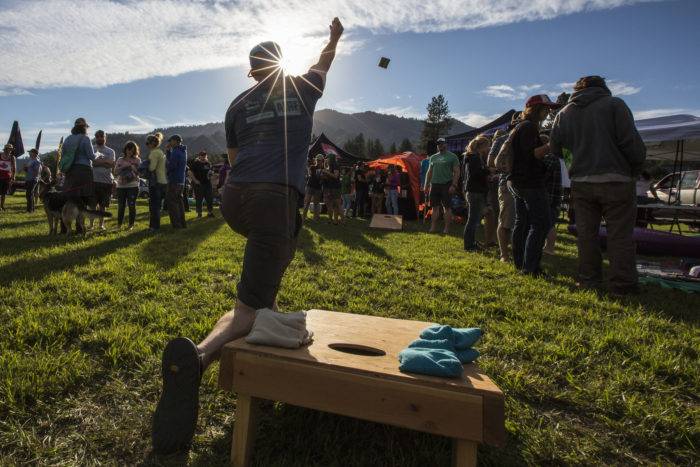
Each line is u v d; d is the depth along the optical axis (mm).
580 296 4199
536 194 5047
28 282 4055
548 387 2406
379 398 1555
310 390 1635
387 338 2100
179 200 8945
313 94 2285
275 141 2127
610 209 4461
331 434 1925
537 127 5051
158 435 1710
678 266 6316
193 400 1729
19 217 11023
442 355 1650
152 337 2811
